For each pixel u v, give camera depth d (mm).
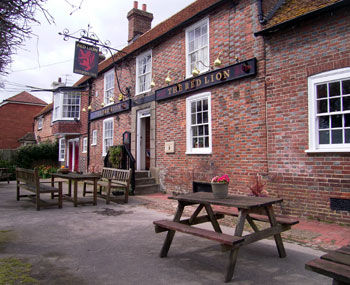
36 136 27906
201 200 3896
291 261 3824
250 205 3393
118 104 13055
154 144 10656
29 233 5199
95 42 11336
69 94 18047
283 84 6566
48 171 18797
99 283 3174
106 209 7484
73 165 18703
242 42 7582
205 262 3824
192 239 4898
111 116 13945
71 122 17719
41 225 5789
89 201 8047
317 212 5863
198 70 8695
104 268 3602
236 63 7535
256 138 7055
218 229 4602
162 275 3396
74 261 3834
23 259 3879
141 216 6660
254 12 7312
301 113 6211
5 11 3621
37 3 3717
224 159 7879
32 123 30031
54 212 7090
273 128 6703
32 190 7594
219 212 4664
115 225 5820
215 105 8211
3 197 9547
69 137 19391
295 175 6238
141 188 9922
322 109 5965
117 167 11141
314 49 6070
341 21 5703
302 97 6211
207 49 8773
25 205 8055
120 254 4125
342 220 5520
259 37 7133
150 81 11297
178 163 9539
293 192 6254
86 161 16531
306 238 4785
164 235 5121
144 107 11359
